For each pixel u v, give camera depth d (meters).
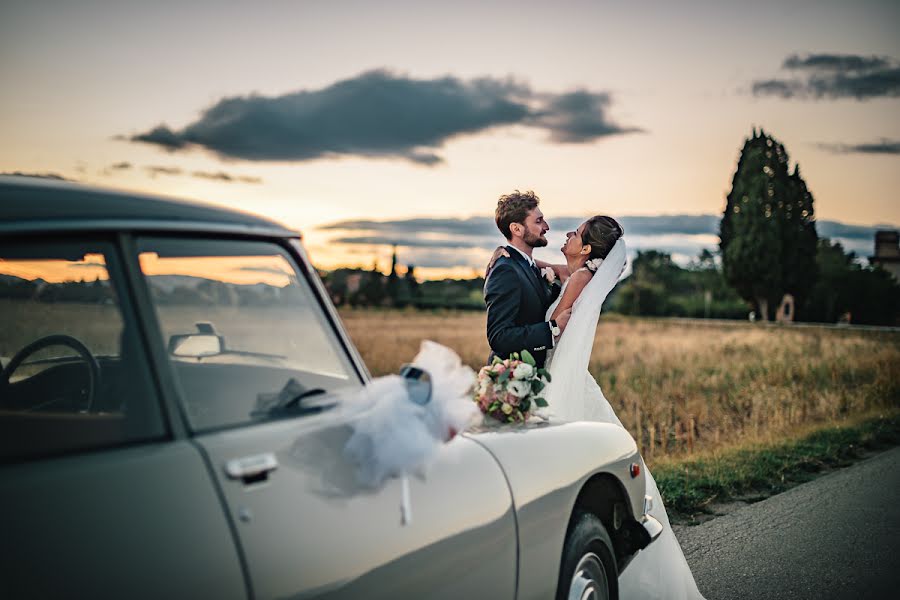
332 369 2.29
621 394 13.62
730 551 5.41
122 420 1.76
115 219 1.86
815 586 4.75
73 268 1.83
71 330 1.84
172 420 1.83
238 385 2.07
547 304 4.47
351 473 2.09
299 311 2.23
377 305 78.88
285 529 1.86
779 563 5.16
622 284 106.38
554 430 3.15
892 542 5.59
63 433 1.67
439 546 2.25
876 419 11.42
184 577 1.65
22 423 1.63
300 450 2.02
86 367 2.20
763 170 90.00
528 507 2.67
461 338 32.31
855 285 96.00
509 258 4.29
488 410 3.16
